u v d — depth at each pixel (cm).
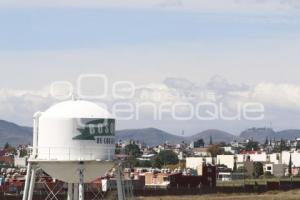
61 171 6425
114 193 12138
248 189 19925
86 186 12262
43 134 6391
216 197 18275
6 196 14550
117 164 6550
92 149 6378
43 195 11781
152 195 18075
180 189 18588
